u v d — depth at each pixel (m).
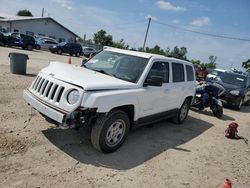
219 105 10.11
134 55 6.19
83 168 4.49
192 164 5.49
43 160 4.52
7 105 7.00
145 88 5.74
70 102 4.57
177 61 7.38
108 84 4.95
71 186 3.95
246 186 4.99
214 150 6.54
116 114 5.02
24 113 6.56
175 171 5.04
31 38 31.75
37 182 3.90
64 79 4.83
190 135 7.43
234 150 6.79
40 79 5.25
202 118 9.82
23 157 4.50
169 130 7.52
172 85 6.95
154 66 6.13
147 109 6.01
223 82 13.68
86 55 39.94
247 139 8.02
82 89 4.56
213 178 5.05
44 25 51.41
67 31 54.78
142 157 5.36
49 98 4.82
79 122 4.62
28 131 5.54
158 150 5.88
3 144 4.80
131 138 6.29
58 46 34.72
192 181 4.79
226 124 9.48
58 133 5.67
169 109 7.20
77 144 5.32
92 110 4.61
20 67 12.05
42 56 25.78
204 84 10.98
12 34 34.25
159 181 4.57
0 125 5.61
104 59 6.36
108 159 4.97
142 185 4.34
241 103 13.25
